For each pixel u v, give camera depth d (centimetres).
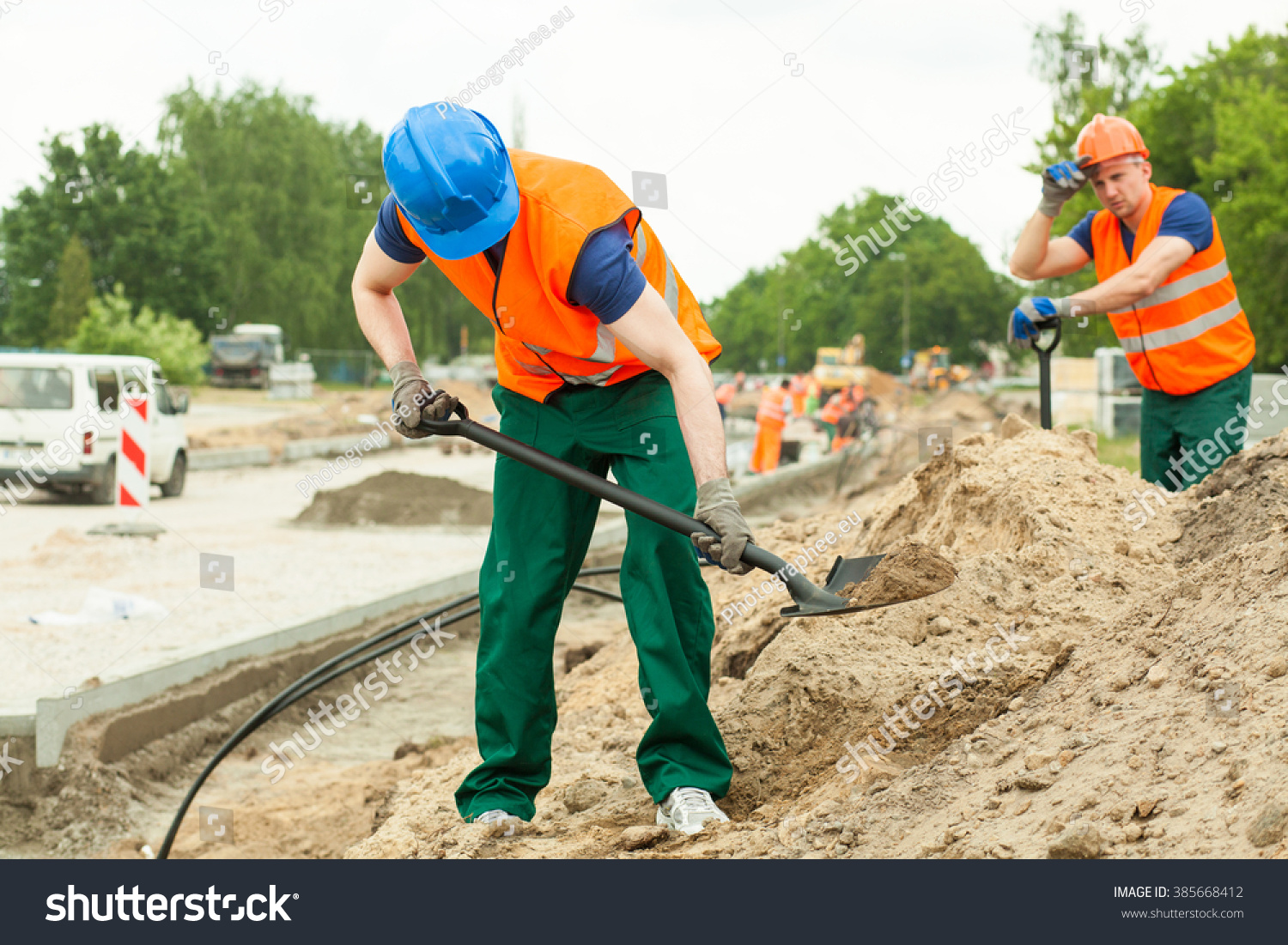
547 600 287
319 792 450
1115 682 246
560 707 444
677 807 268
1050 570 325
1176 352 428
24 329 3959
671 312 277
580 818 296
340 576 891
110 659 620
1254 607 232
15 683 569
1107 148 421
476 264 263
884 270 3872
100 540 1037
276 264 4244
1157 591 273
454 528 1189
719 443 256
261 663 592
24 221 3944
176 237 4031
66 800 450
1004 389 3509
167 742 505
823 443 2003
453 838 286
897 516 440
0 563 917
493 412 1989
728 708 318
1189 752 205
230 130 4269
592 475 265
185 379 3303
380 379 3891
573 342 268
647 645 276
